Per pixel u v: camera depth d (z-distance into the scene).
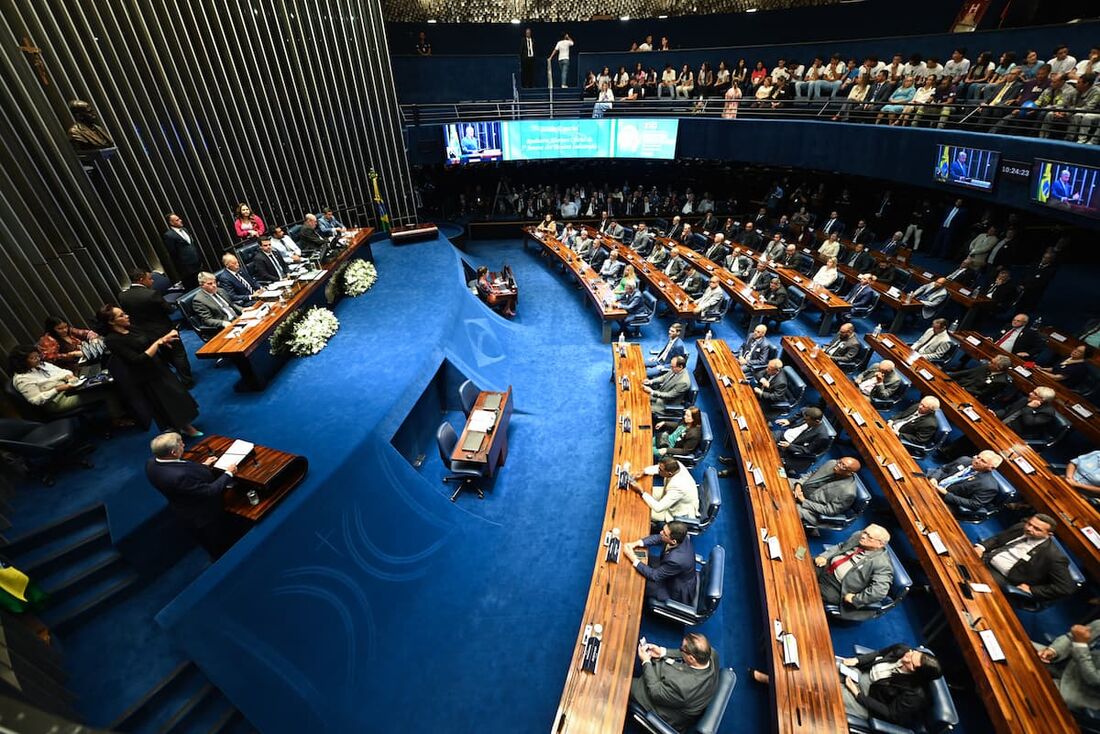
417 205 17.16
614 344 10.36
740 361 9.85
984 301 10.59
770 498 6.37
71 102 8.43
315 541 5.53
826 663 4.63
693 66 19.14
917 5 16.16
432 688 5.44
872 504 7.43
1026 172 10.17
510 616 6.12
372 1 14.48
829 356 9.83
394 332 9.45
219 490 4.80
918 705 4.25
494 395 8.69
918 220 15.22
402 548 6.44
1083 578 5.07
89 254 8.17
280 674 4.83
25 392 5.91
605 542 5.75
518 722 5.15
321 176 14.59
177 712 4.39
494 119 18.61
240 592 4.79
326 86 14.05
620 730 4.18
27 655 4.09
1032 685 4.33
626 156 18.70
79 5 8.88
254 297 8.80
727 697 4.43
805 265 13.80
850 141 14.01
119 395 6.31
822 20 17.98
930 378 8.70
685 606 5.37
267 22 12.53
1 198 6.93
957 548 5.57
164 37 10.37
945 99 12.50
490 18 20.53
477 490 7.80
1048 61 12.15
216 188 11.67
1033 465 6.64
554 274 17.23
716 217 19.66
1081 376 8.22
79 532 5.19
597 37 20.98
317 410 7.24
